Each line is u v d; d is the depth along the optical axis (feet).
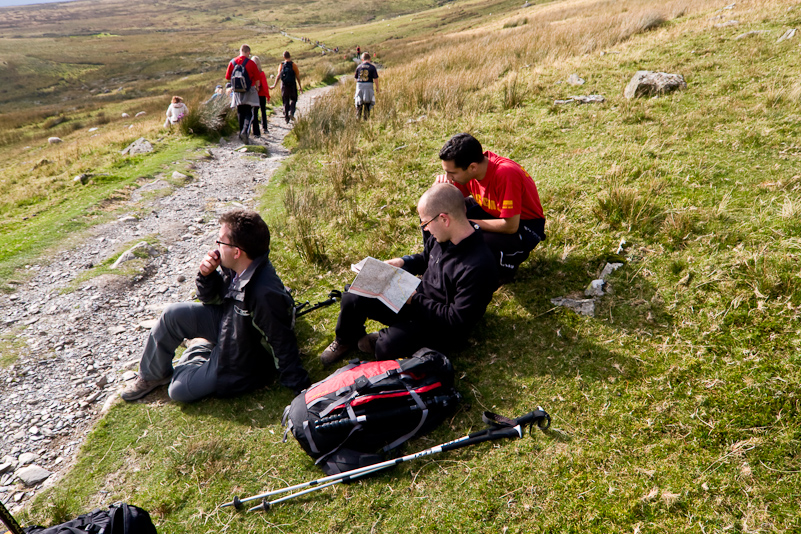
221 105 34.60
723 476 7.03
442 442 8.39
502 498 7.36
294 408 8.32
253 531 7.45
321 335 11.57
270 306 9.00
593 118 19.97
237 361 9.61
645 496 6.98
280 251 15.51
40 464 9.14
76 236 18.12
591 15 69.36
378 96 35.12
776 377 8.04
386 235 15.03
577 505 7.09
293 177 22.95
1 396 10.78
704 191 12.92
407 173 19.33
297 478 8.21
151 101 102.78
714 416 7.85
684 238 11.41
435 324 9.15
